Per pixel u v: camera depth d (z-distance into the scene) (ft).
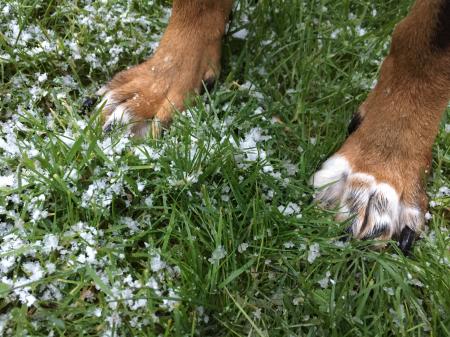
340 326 1.05
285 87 1.44
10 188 1.12
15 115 1.27
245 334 1.03
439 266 1.12
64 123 1.26
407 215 1.16
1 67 1.35
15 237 1.07
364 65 1.48
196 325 1.02
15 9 1.42
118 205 1.16
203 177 1.16
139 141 1.21
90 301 1.04
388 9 1.64
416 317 1.09
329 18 1.60
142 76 1.28
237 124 1.29
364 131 1.19
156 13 1.50
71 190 1.13
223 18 1.32
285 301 1.06
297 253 1.12
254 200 1.13
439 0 1.04
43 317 0.99
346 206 1.16
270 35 1.52
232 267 1.08
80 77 1.39
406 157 1.17
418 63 1.11
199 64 1.30
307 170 1.25
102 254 1.07
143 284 1.04
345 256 1.13
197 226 1.15
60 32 1.45
